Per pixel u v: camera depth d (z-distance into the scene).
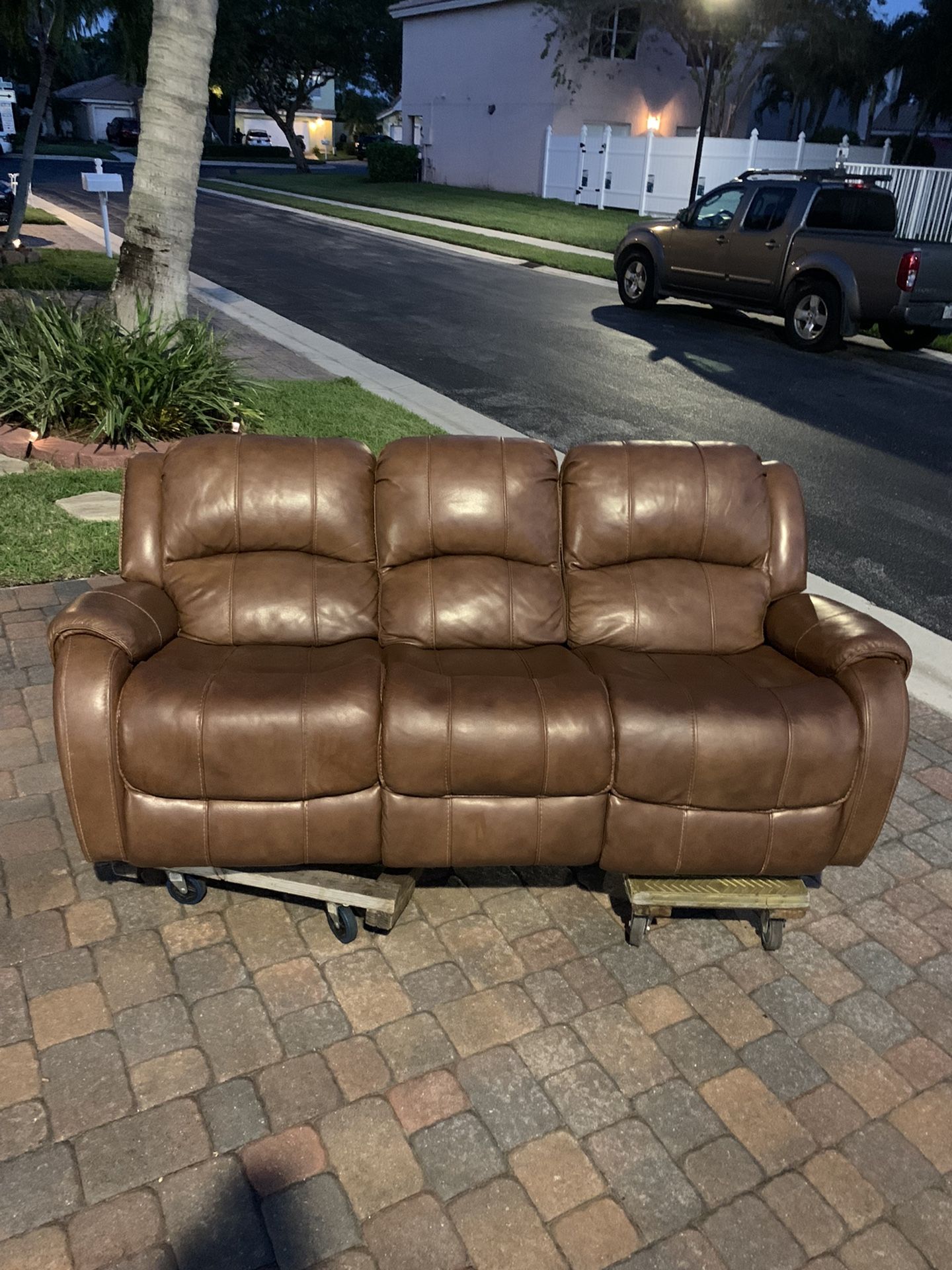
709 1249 2.21
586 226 22.27
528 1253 2.18
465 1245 2.19
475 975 2.94
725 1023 2.82
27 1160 2.31
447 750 2.87
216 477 3.53
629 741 2.91
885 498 7.12
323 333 11.39
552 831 3.01
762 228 12.19
